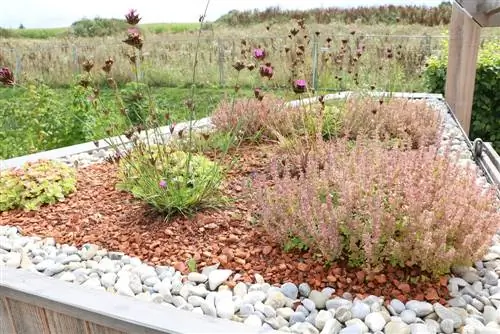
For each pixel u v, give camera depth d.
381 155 2.24
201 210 2.43
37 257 2.05
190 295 1.72
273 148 3.37
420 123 3.93
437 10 12.08
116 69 9.46
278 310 1.60
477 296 1.66
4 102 5.62
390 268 1.79
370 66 6.74
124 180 2.77
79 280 1.87
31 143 4.51
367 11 12.98
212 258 1.96
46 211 2.59
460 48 5.33
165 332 1.33
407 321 1.52
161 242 2.13
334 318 1.54
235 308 1.62
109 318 1.42
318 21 13.33
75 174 3.04
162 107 5.20
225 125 3.79
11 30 15.56
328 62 5.36
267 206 2.04
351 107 3.96
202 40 11.80
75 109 4.68
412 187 1.83
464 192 1.94
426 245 1.62
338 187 2.07
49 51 11.47
